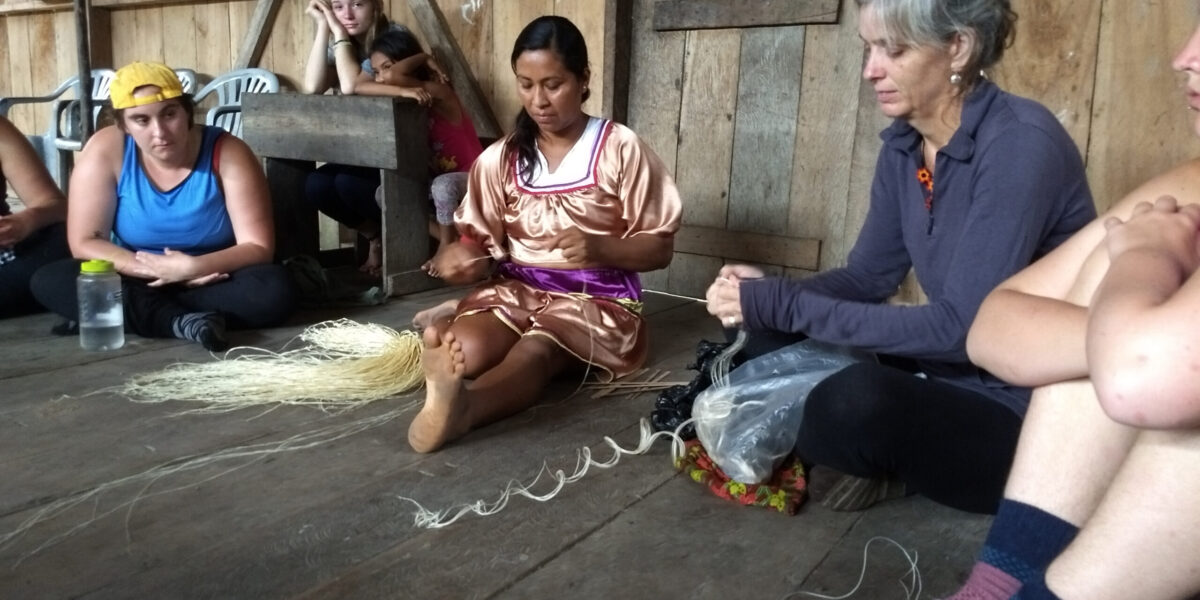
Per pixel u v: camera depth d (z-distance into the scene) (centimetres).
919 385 156
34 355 263
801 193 340
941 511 174
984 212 150
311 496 174
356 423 215
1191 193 117
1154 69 267
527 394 223
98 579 143
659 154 369
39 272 284
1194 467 88
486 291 259
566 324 243
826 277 199
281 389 232
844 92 324
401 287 357
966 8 147
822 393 162
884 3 150
